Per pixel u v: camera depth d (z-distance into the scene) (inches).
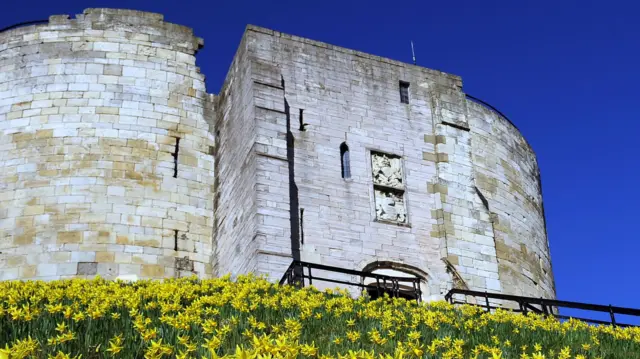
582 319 883.4
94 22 1338.6
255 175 1117.7
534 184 1646.2
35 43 1322.6
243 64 1258.0
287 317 673.6
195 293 792.3
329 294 861.2
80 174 1229.7
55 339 514.6
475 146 1465.3
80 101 1280.8
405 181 1285.7
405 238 1235.2
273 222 1095.0
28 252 1173.7
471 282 1250.6
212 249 1253.7
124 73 1314.0
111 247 1189.1
